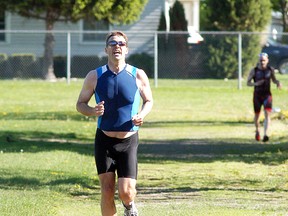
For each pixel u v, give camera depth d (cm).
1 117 5062
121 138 1670
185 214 1995
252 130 4553
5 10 7531
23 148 3528
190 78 7688
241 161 3309
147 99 1691
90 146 3803
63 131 4391
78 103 1683
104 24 8275
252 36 7525
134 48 8156
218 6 7906
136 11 7588
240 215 1991
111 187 1683
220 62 7581
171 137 4259
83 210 2111
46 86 7062
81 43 8325
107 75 1677
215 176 2859
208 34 7531
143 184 2662
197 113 5509
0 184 2511
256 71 4028
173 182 2711
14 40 8319
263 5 7888
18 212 1981
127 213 1691
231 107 5856
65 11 7450
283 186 2589
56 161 3122
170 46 7731
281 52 8100
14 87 6975
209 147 3822
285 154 3497
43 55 7862
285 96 6100
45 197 2270
